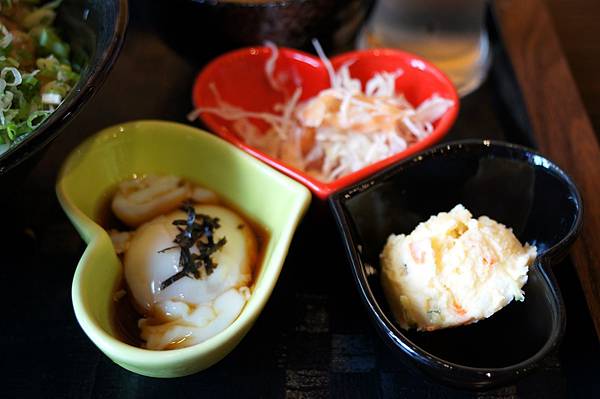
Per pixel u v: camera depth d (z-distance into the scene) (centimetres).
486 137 32
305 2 31
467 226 24
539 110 30
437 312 23
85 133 31
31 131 23
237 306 24
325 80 31
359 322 25
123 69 33
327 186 25
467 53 35
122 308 25
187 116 31
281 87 32
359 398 24
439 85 30
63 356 24
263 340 25
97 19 26
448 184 26
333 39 34
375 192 25
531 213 26
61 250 27
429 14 34
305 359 24
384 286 25
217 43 33
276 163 26
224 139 28
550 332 22
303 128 30
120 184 27
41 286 26
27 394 23
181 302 24
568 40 37
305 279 27
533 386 24
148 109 32
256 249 26
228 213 27
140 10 36
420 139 29
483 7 34
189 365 21
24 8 29
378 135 30
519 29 34
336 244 27
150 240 25
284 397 24
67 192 25
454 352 24
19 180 24
